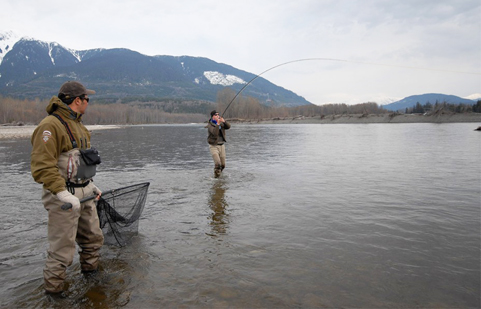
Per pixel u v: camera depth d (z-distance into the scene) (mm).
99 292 2758
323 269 3125
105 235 3793
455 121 64188
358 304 2523
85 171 2891
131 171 9625
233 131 42812
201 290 2758
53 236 2748
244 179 8078
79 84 2932
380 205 5469
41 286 2881
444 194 6203
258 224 4535
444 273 3023
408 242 3805
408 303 2531
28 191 6922
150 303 2576
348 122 81500
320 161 11445
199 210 5285
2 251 3678
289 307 2490
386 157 12266
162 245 3783
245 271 3096
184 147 18953
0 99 95500
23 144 22047
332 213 5035
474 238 3914
